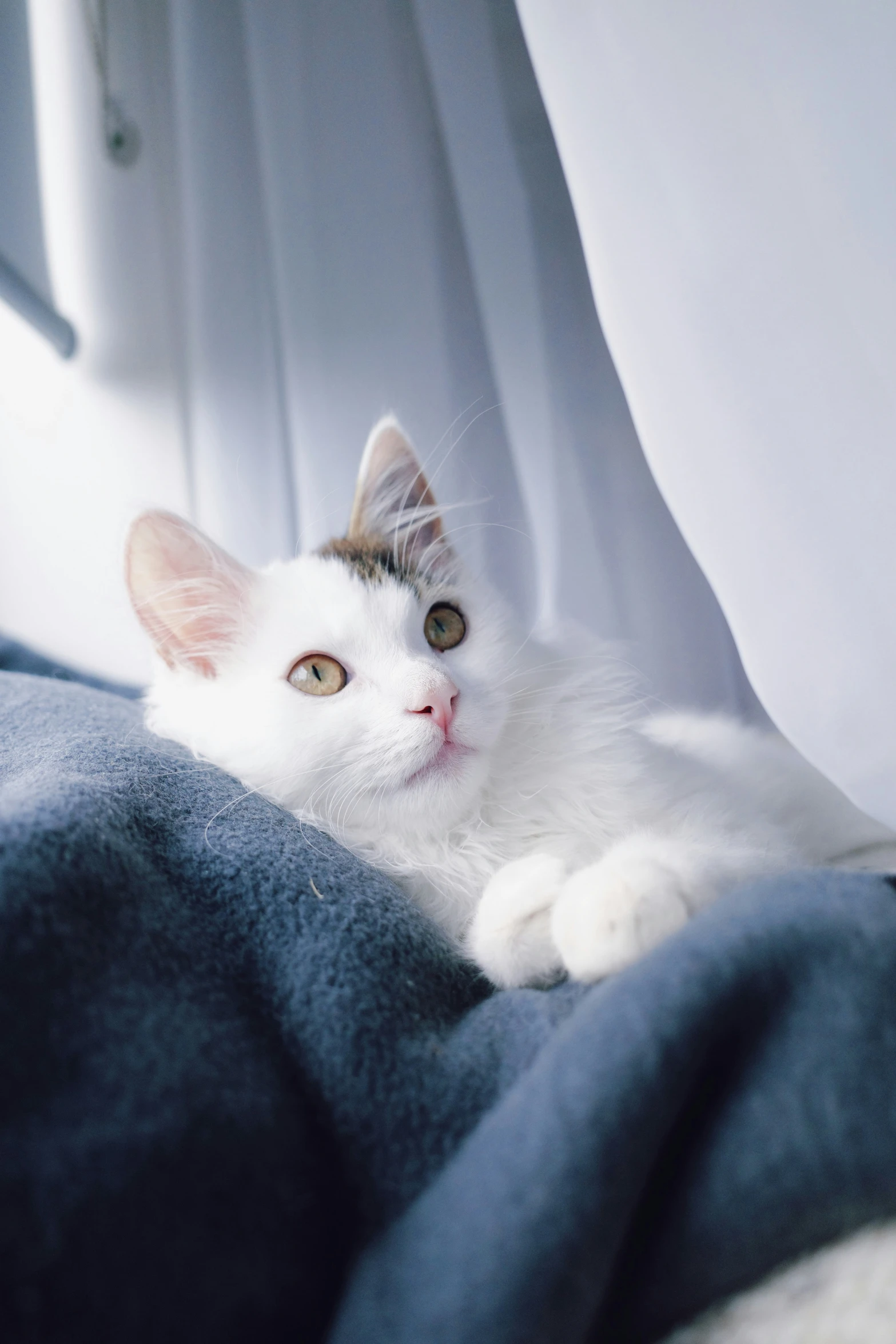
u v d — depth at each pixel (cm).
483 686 30
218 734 30
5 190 42
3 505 49
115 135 46
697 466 27
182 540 31
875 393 26
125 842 23
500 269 43
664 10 26
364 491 35
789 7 25
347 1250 20
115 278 47
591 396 46
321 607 31
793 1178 19
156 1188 18
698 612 48
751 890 22
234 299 45
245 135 45
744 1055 20
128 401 48
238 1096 20
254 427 45
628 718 32
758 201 26
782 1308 19
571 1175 18
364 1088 21
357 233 44
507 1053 22
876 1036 20
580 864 28
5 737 29
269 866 24
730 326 26
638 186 27
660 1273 19
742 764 36
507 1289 17
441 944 25
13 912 20
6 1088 18
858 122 25
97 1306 16
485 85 42
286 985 22
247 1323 18
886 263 25
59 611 50
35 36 45
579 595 45
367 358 45
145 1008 20
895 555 26
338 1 43
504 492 48
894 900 22
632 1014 20
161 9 46
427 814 29
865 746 27
